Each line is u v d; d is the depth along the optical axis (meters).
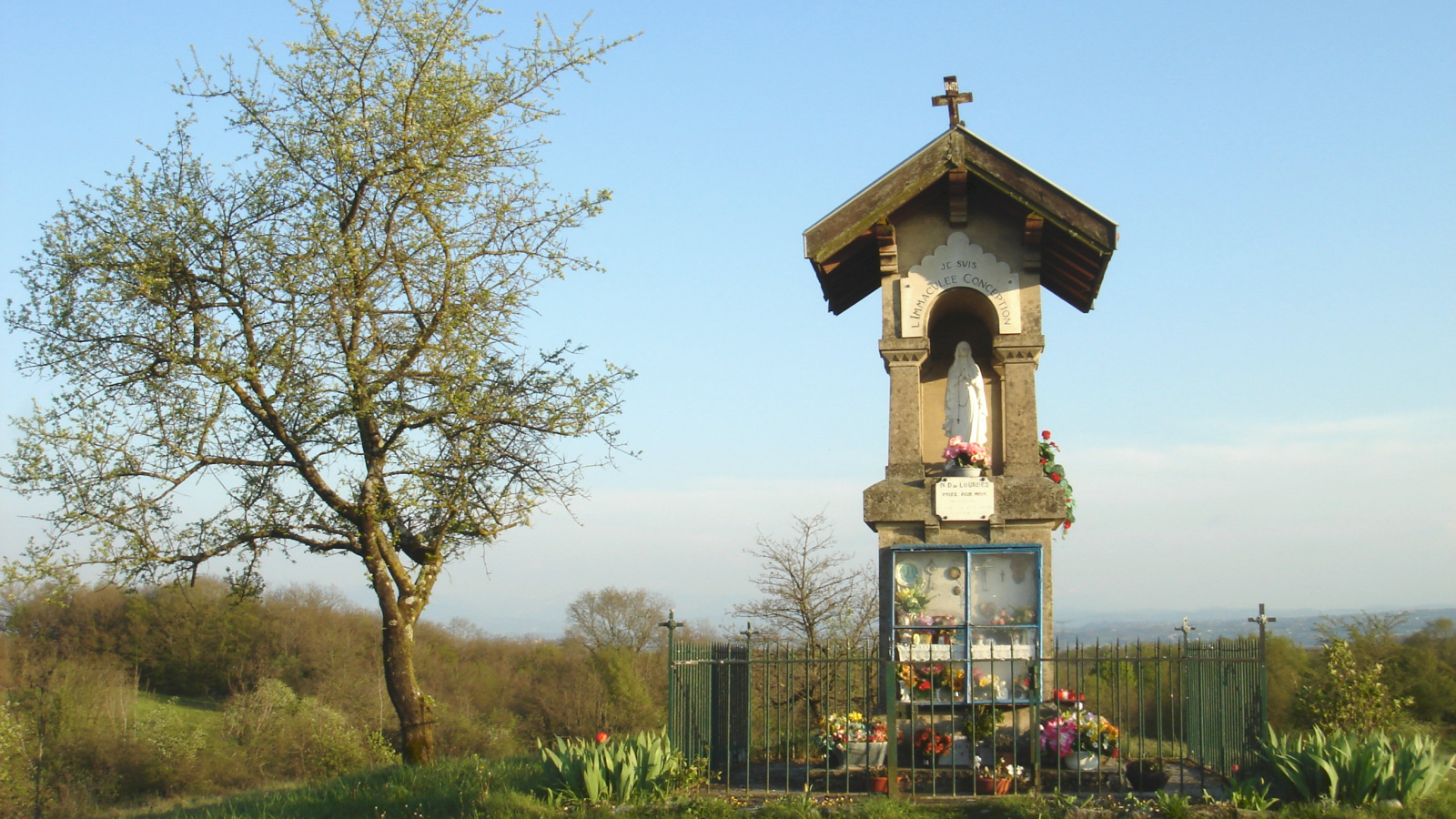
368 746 30.53
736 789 10.54
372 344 16.97
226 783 29.12
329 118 16.91
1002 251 12.47
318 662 38.69
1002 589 11.99
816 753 12.45
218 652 37.50
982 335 13.49
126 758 27.91
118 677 33.09
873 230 12.45
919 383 12.38
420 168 16.62
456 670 44.25
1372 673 15.55
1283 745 9.87
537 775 11.45
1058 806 9.38
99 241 16.16
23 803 23.89
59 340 16.55
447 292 17.03
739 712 12.19
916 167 12.07
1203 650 10.97
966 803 9.65
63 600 16.53
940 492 12.01
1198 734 11.70
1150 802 9.36
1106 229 11.67
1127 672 13.02
